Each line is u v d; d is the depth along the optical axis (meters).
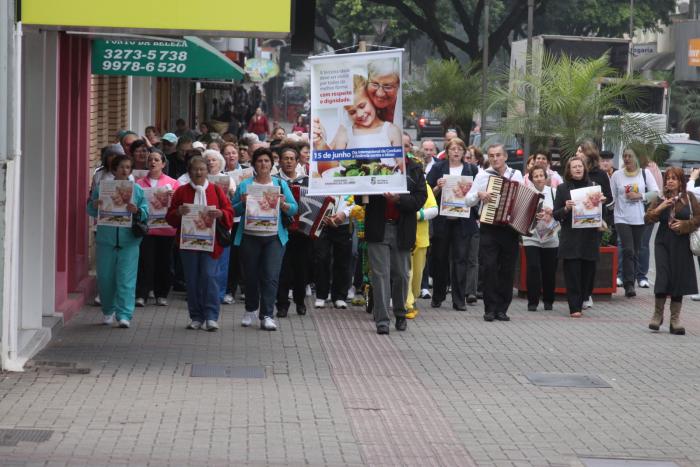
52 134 13.59
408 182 13.99
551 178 18.02
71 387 10.55
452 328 14.88
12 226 11.03
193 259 13.87
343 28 57.25
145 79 26.12
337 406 10.32
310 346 13.25
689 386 11.74
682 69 57.25
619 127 24.31
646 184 18.70
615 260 18.05
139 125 25.22
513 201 15.20
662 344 14.14
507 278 15.55
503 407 10.59
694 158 34.72
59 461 8.17
